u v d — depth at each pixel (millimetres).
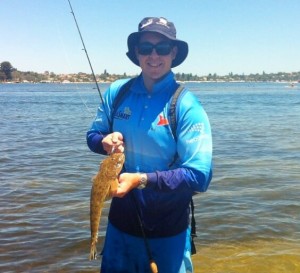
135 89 1491
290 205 3758
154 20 1456
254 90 52531
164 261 1481
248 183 4594
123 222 1512
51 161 6004
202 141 1365
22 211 3590
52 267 2570
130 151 1472
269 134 9445
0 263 2607
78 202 3867
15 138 8703
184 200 1471
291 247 2834
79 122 12641
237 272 2486
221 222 3322
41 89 55469
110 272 1551
